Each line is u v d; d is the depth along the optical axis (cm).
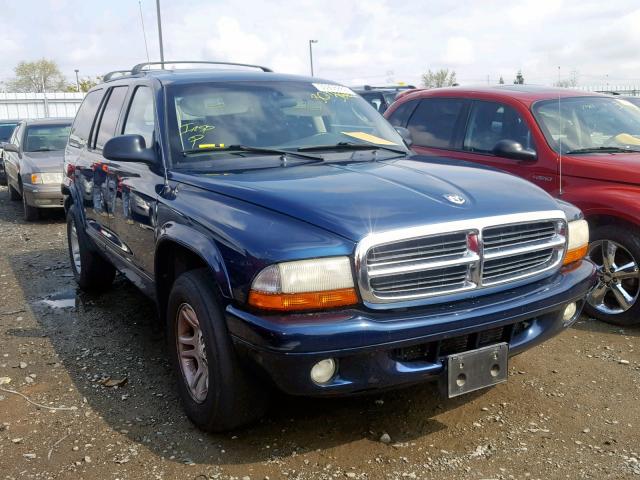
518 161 582
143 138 421
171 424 369
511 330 334
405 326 298
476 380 320
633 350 464
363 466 323
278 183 348
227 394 329
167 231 371
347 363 299
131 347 491
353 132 459
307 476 316
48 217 1159
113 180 490
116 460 332
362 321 295
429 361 315
